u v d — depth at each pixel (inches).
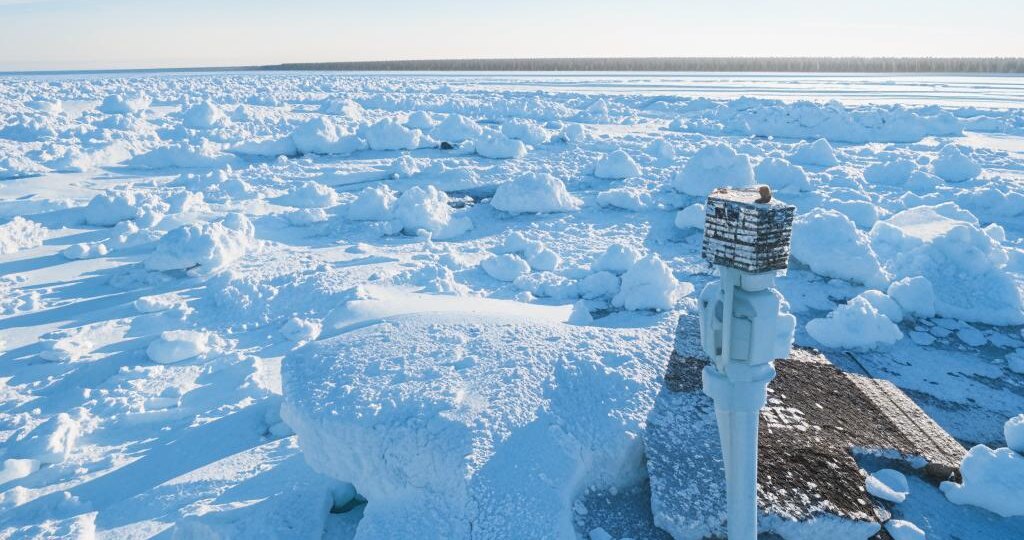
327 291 261.3
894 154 598.2
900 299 246.4
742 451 83.1
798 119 761.0
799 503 112.4
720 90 1631.4
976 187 442.0
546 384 131.0
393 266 299.7
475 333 151.0
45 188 456.1
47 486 150.9
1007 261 275.6
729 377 79.6
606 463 120.2
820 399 149.5
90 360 213.0
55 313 253.0
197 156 561.0
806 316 248.1
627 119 911.7
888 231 303.9
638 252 299.9
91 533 131.0
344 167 552.1
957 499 126.3
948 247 265.6
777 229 72.9
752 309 75.0
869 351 216.7
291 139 622.5
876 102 1165.1
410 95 1348.4
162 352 211.9
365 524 115.0
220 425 172.7
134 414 177.5
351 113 947.3
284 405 132.9
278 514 125.2
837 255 279.1
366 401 125.2
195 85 1630.2
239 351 219.1
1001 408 182.5
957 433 169.2
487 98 1291.8
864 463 132.0
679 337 156.7
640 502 117.7
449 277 284.4
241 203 419.2
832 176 481.4
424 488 115.6
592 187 474.6
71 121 726.5
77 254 318.0
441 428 117.8
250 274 280.2
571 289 268.7
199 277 288.4
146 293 273.3
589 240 352.2
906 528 113.5
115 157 567.8
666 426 125.4
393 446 117.6
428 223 368.2
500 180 502.3
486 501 108.2
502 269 293.6
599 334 153.9
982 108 938.7
